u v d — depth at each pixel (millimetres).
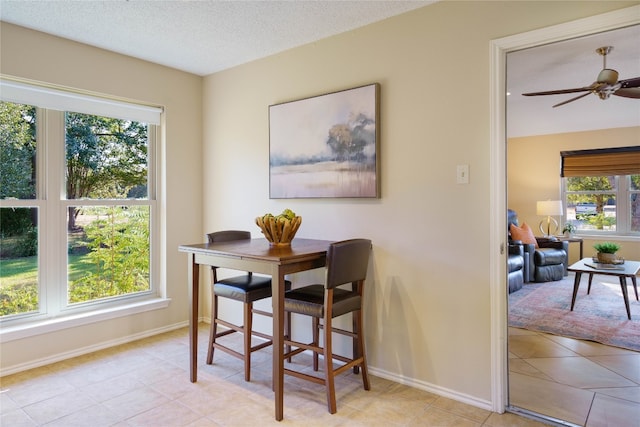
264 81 3182
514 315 3695
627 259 4840
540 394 2305
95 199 3100
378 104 2510
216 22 2545
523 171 5648
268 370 2668
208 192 3680
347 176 2646
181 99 3541
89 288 3076
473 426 1969
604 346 3012
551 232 5418
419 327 2383
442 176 2285
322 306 2117
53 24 2578
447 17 2252
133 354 2928
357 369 2607
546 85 3758
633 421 2006
